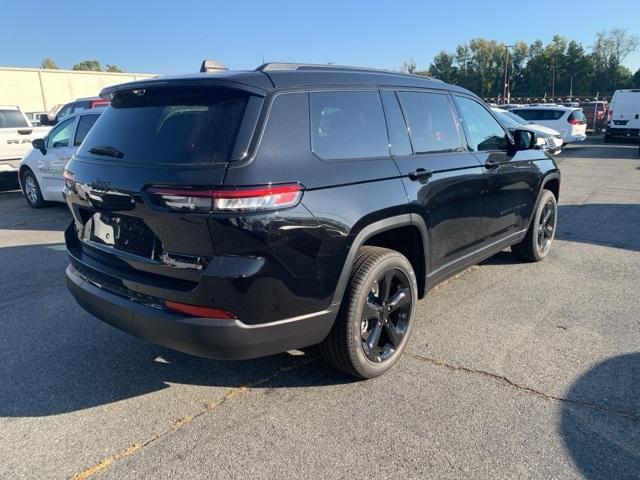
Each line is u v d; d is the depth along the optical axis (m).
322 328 2.87
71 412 2.95
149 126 2.83
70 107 12.91
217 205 2.40
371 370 3.19
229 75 2.71
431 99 3.83
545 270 5.39
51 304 4.61
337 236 2.78
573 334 3.86
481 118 4.47
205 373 3.38
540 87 99.50
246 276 2.46
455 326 4.03
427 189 3.46
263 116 2.60
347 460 2.51
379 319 3.23
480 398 3.03
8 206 10.10
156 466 2.48
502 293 4.73
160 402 3.04
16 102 43.62
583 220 7.87
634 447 2.58
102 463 2.51
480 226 4.27
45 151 8.88
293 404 3.00
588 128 31.56
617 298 4.58
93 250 3.11
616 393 3.05
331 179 2.80
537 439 2.65
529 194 5.07
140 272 2.76
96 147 3.07
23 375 3.36
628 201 9.44
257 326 2.58
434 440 2.65
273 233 2.51
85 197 3.01
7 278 5.36
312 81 2.91
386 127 3.32
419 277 3.66
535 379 3.23
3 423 2.85
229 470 2.45
